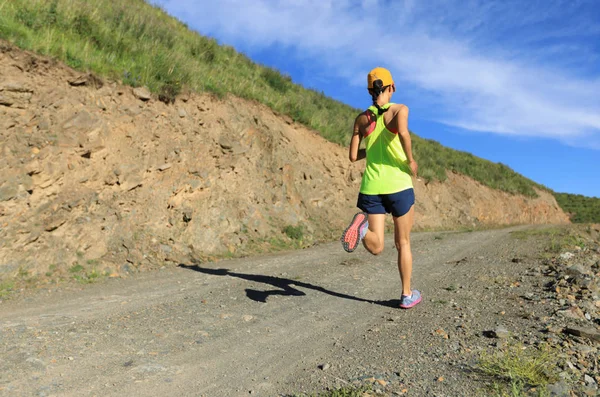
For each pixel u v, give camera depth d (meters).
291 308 4.16
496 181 29.52
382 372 2.45
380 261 7.18
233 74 13.66
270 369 2.62
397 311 4.02
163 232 7.72
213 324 3.57
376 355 2.78
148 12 14.58
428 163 23.41
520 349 2.69
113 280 5.66
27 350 2.78
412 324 3.50
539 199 33.53
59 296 4.71
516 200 29.58
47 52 7.22
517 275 5.43
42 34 7.63
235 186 9.96
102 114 7.76
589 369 2.38
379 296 4.70
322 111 17.64
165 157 8.55
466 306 4.01
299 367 2.64
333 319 3.80
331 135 15.27
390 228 13.90
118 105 8.12
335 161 14.59
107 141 7.61
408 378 2.35
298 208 11.58
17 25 7.31
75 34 8.55
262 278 5.67
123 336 3.19
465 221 21.41
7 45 6.70
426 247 9.02
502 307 3.90
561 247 7.59
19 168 6.22
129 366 2.60
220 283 5.32
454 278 5.51
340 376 2.43
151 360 2.72
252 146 11.12
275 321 3.72
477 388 2.17
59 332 3.23
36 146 6.53
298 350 2.98
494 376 2.31
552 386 2.13
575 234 10.30
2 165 6.07
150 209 7.80
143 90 8.69
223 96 11.12
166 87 9.23
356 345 3.03
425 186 20.95
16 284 5.18
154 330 3.37
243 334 3.34
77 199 6.72
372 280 5.60
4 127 6.29
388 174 3.79
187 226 8.23
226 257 7.86
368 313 3.99
